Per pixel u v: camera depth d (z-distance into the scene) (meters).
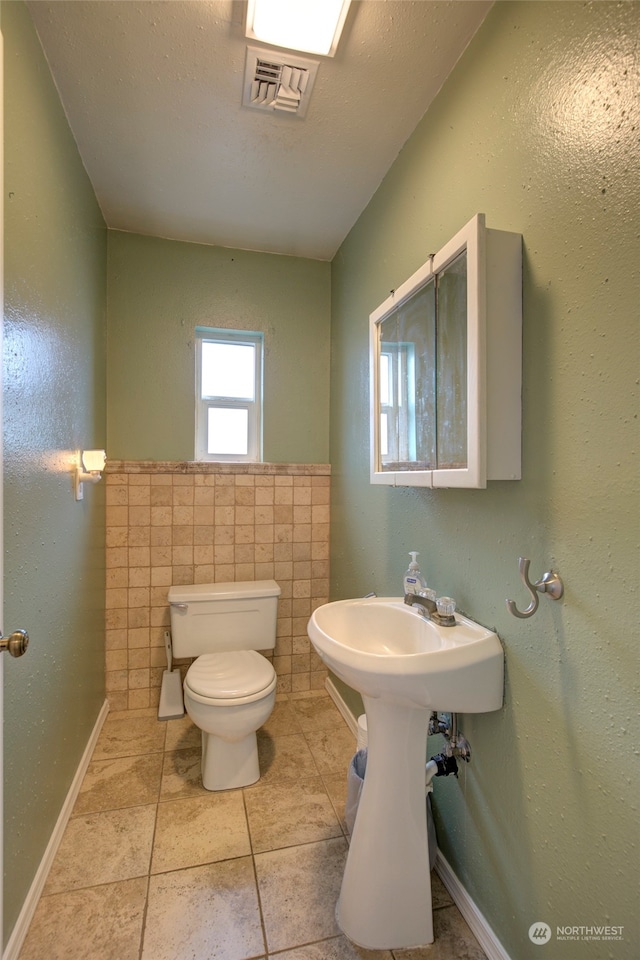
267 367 2.37
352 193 1.85
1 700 0.85
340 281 2.29
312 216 2.02
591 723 0.79
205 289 2.27
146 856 1.33
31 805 1.14
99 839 1.39
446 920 1.14
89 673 1.79
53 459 1.30
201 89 1.34
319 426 2.45
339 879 1.26
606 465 0.76
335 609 1.31
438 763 1.16
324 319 2.45
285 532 2.36
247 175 1.75
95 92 1.35
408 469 1.32
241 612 2.07
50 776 1.29
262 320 2.36
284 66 1.25
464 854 1.16
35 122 1.16
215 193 1.86
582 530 0.81
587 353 0.80
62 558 1.40
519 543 0.97
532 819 0.93
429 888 1.09
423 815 1.10
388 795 1.09
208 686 1.61
